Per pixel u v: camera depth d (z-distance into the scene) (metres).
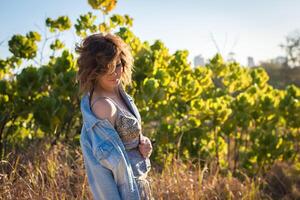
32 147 5.61
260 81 8.46
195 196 5.00
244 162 6.89
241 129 7.21
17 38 6.66
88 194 4.64
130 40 6.50
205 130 6.68
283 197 6.54
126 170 2.61
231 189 5.69
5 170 5.05
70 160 5.48
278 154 6.95
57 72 6.08
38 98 6.04
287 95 7.21
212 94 7.68
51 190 4.54
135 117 2.85
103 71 2.58
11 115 6.06
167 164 5.79
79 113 6.20
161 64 6.93
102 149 2.59
